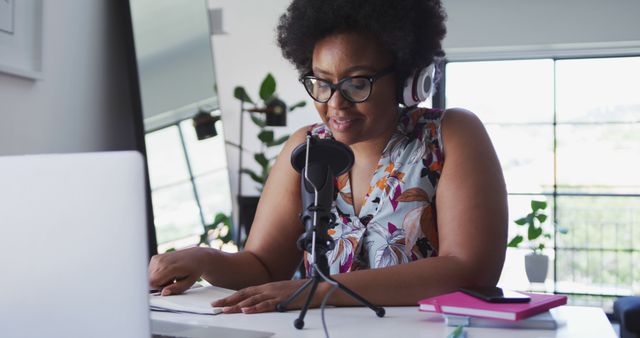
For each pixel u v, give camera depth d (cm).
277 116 479
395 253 149
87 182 80
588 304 652
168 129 353
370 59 144
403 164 153
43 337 81
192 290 142
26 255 81
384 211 151
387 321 115
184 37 378
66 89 280
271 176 171
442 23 158
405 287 129
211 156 402
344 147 115
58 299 81
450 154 151
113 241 80
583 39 591
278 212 166
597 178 649
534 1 596
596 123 645
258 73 524
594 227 655
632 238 649
